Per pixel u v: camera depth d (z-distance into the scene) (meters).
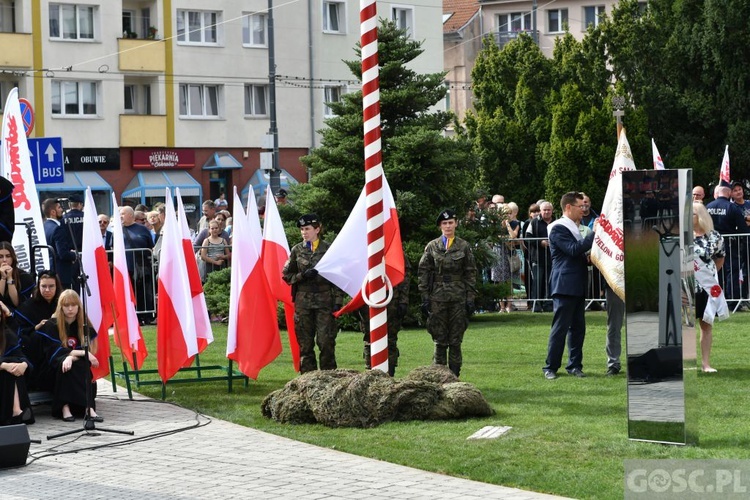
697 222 14.22
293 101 54.00
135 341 14.08
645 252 10.07
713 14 42.69
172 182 50.31
